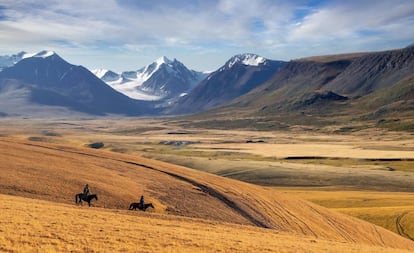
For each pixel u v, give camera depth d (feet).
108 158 289.33
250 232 160.35
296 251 123.44
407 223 298.15
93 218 134.10
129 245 104.12
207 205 213.46
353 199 388.16
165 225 143.84
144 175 248.73
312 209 274.77
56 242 98.07
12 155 231.30
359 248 156.25
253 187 294.25
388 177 513.86
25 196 164.76
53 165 225.97
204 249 109.50
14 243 92.68
